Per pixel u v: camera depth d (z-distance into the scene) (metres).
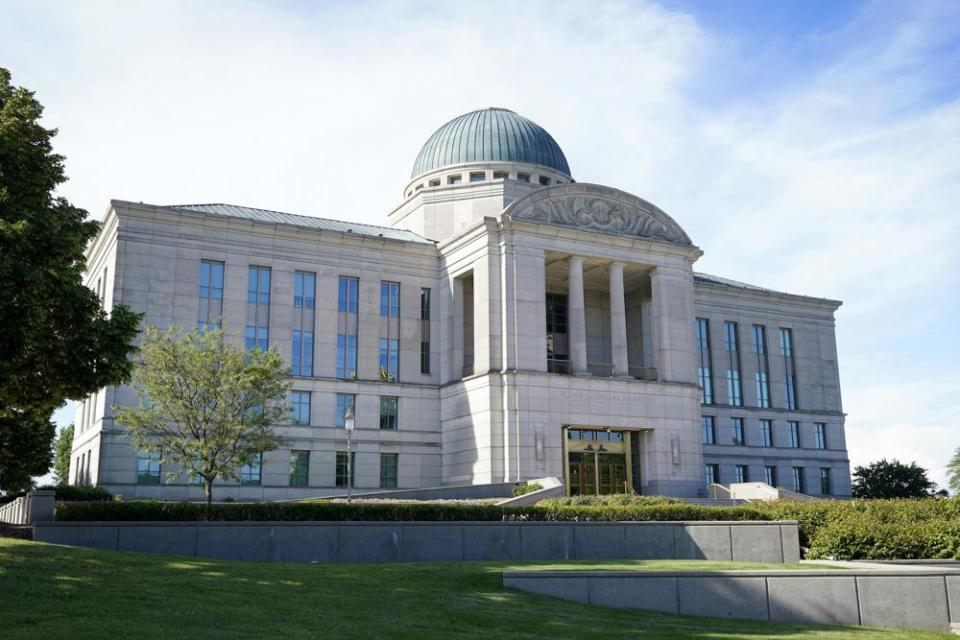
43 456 32.69
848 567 24.06
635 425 60.69
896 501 35.69
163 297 55.38
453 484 59.84
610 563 27.05
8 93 28.03
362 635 15.71
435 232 71.88
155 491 52.78
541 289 59.69
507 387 56.78
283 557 28.38
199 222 57.28
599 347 71.19
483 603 19.55
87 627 14.65
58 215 26.36
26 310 22.83
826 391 86.50
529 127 79.31
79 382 25.75
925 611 21.72
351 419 42.00
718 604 21.48
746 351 82.00
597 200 63.38
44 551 21.69
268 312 59.03
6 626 14.45
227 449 40.31
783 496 56.97
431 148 79.44
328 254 61.59
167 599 17.53
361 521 29.80
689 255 66.44
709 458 77.56
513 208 59.88
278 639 14.91
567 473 58.47
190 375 40.09
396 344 63.09
